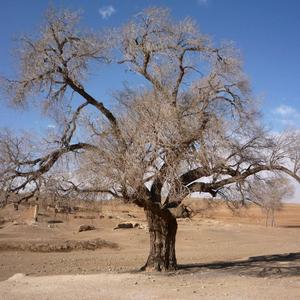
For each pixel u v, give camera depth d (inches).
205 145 724.0
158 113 706.8
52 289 638.5
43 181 721.0
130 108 769.6
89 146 750.5
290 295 565.3
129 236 1780.3
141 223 2087.8
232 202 816.3
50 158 756.6
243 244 1716.3
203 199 817.5
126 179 689.0
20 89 799.1
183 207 789.2
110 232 1872.5
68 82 795.4
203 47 815.1
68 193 721.6
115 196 730.2
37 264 1152.2
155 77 792.9
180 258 1286.9
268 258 1160.8
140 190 722.8
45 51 784.9
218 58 815.7
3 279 900.6
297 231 2304.4
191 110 759.1
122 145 715.4
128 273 826.8
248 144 782.5
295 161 780.6
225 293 584.7
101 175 695.1
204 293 587.8
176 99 794.2
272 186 805.2
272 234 2138.3
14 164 738.8
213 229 2178.9
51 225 1924.2
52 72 790.5
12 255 1325.0
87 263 1178.0
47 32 782.5
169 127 705.0
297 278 738.2
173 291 607.5
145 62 802.2
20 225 1828.2
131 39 809.5
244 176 782.5
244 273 820.0
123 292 604.4
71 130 784.3
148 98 761.6
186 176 776.3
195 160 722.8
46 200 743.7
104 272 921.5
